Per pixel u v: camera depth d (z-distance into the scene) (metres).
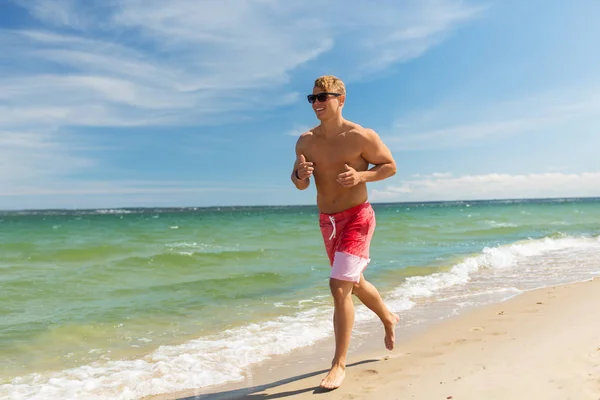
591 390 2.58
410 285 7.52
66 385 3.59
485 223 25.78
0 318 5.76
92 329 5.29
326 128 3.29
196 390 3.42
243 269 10.02
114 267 10.12
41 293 7.36
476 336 4.19
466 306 5.85
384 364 3.53
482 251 12.23
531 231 19.25
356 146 3.21
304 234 19.66
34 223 36.00
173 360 4.11
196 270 9.95
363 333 4.75
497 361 3.29
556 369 2.98
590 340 3.58
